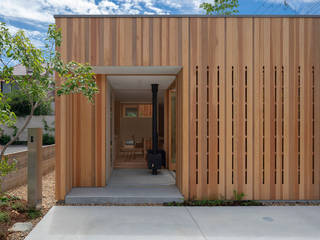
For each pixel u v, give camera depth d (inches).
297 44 188.5
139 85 267.4
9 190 206.1
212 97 187.5
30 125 638.5
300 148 189.0
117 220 149.6
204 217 155.8
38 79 151.0
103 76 214.7
